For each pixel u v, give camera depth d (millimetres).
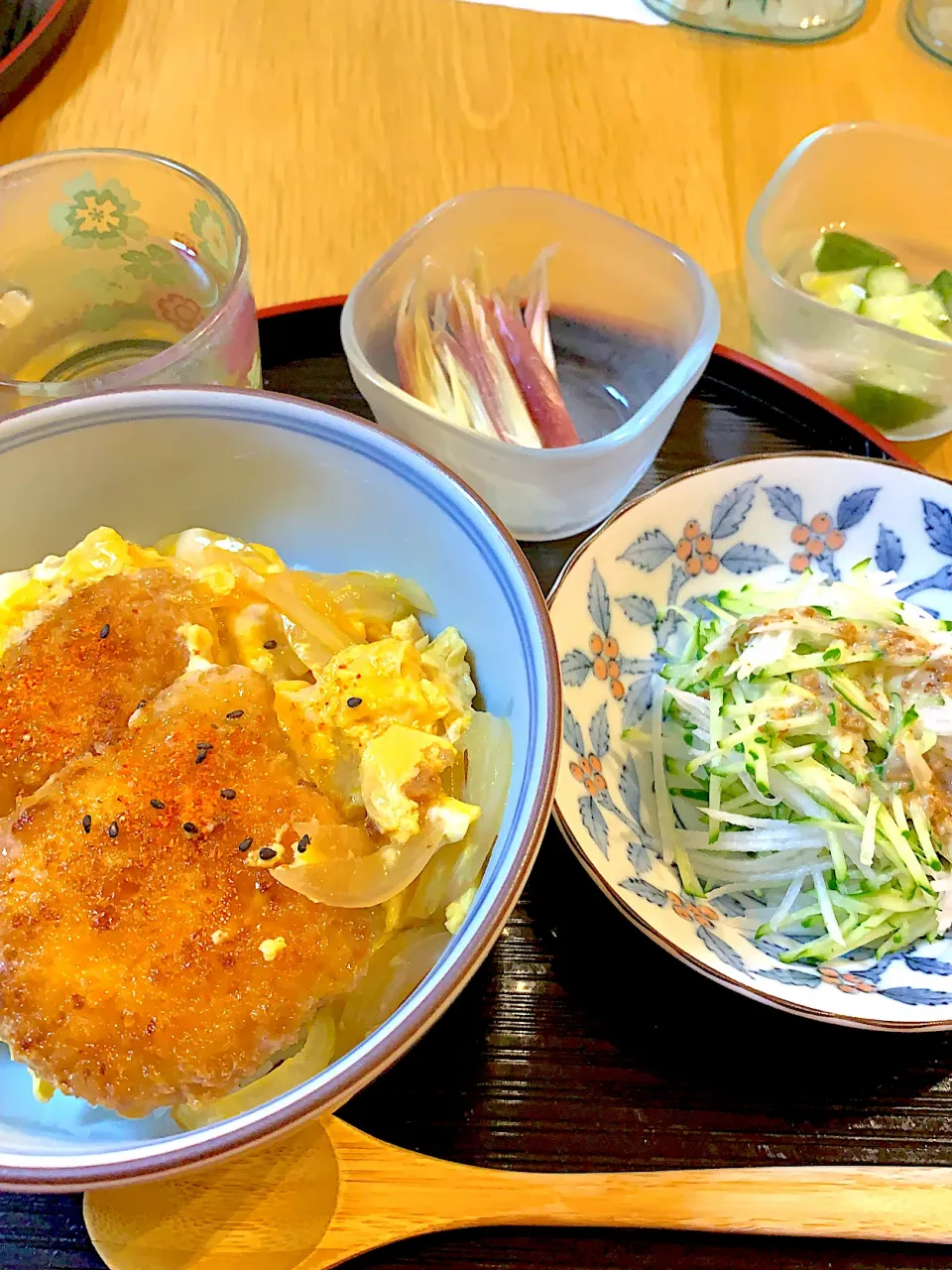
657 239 275
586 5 415
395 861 172
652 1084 189
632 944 203
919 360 277
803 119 385
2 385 207
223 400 192
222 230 249
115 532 199
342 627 201
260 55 386
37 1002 149
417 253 280
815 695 238
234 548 203
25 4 371
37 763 171
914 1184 177
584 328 294
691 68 399
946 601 252
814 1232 172
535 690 170
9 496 193
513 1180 174
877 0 433
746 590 258
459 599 197
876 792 230
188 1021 149
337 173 351
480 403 267
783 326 295
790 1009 185
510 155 364
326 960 158
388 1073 185
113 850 156
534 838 153
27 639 182
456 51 396
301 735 185
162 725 170
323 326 289
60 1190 131
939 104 395
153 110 364
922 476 250
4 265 255
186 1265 165
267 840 161
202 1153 131
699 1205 174
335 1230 169
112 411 190
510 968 200
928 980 206
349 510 204
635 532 244
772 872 229
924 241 336
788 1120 186
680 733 247
